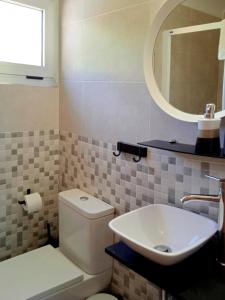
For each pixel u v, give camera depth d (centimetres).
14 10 188
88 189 192
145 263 113
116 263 175
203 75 122
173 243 128
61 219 190
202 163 126
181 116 130
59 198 190
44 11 197
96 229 165
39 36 201
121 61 158
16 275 157
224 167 120
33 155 204
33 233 212
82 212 168
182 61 129
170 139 138
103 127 175
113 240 174
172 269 108
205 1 119
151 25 137
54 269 163
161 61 137
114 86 164
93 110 181
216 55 117
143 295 160
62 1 199
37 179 208
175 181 138
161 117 141
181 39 129
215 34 117
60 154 216
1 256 197
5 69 185
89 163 189
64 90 205
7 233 198
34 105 199
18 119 193
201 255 115
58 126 214
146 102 147
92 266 168
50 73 206
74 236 178
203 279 102
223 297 94
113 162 170
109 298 166
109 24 163
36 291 146
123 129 162
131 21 150
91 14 175
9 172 193
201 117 123
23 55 196
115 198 171
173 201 140
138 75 149
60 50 205
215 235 116
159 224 136
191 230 125
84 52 183
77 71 191
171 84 134
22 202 199
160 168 144
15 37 190
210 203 126
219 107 118
